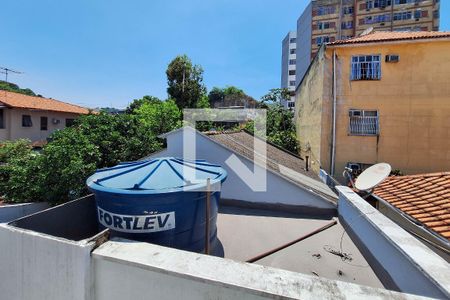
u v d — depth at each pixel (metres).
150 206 2.87
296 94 21.38
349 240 4.14
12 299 2.79
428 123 12.49
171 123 17.81
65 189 8.23
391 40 12.34
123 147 10.72
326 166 13.19
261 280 2.03
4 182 9.12
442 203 5.28
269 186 5.69
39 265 2.60
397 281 2.68
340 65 13.05
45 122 21.92
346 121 13.13
